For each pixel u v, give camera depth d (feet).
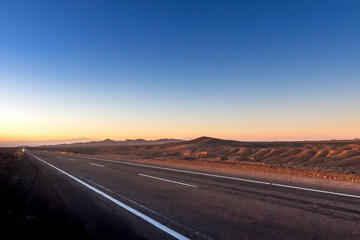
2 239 14.29
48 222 17.54
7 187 31.32
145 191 29.25
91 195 27.09
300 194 26.35
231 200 24.22
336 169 59.77
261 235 15.17
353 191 27.55
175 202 23.70
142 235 15.29
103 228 16.48
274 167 55.98
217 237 14.94
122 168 56.59
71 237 14.83
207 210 20.80
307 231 15.71
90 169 54.85
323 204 22.08
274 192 27.66
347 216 18.58
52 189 30.68
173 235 15.29
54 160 85.35
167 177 41.22
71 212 20.27
